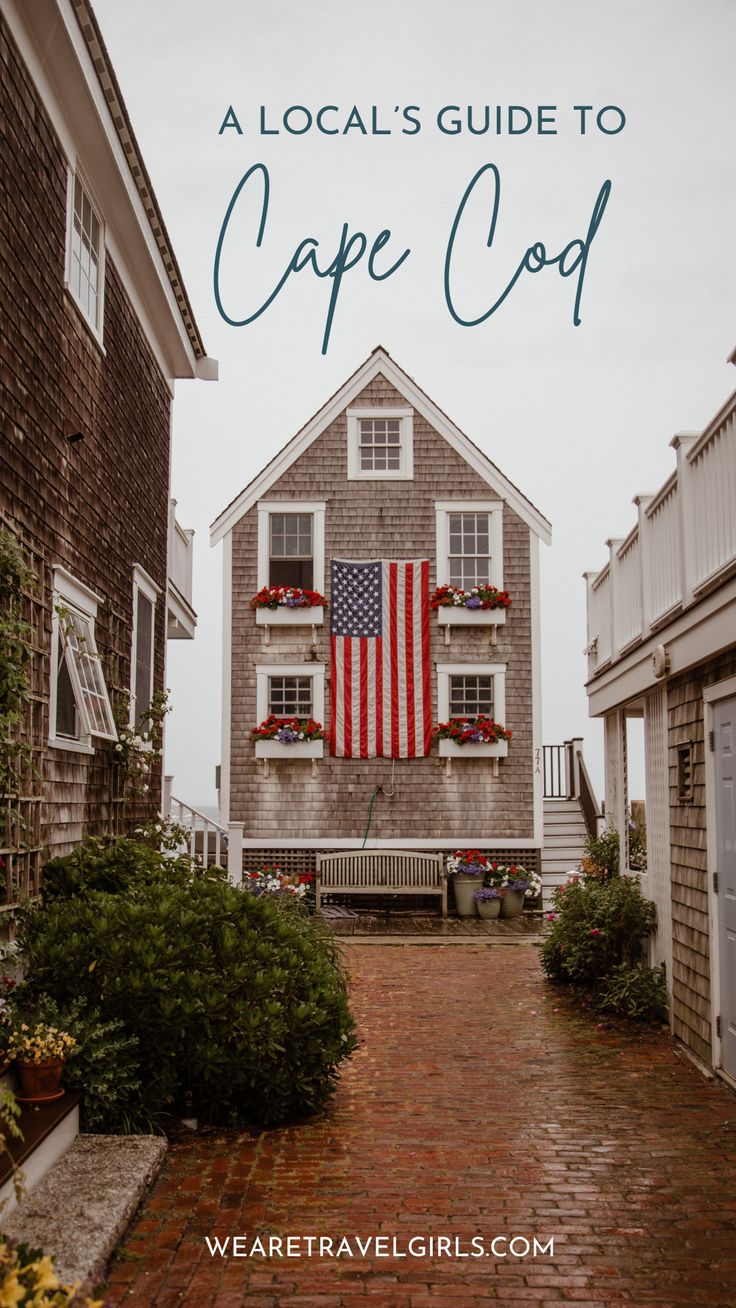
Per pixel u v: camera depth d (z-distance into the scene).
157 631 11.70
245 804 18.56
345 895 18.39
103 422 8.91
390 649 18.66
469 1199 4.98
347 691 18.56
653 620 8.81
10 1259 3.10
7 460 6.37
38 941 5.96
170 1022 5.72
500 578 18.95
